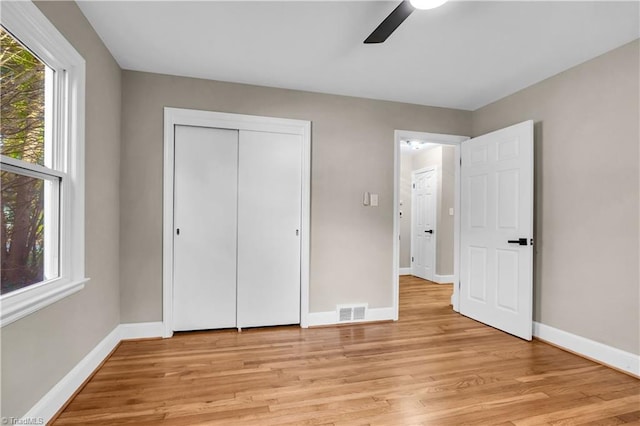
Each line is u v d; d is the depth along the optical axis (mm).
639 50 2234
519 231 2943
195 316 2955
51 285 1667
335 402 1872
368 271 3369
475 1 1865
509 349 2678
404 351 2619
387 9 1970
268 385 2055
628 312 2275
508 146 3074
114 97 2582
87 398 1879
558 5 1901
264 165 3111
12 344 1372
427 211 5906
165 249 2834
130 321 2775
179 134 2918
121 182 2748
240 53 2506
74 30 1885
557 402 1897
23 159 1550
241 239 3049
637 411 1819
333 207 3270
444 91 3217
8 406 1350
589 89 2547
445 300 4336
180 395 1925
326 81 3000
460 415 1760
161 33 2230
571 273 2656
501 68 2721
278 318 3150
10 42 1433
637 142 2240
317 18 2062
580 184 2598
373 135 3402
